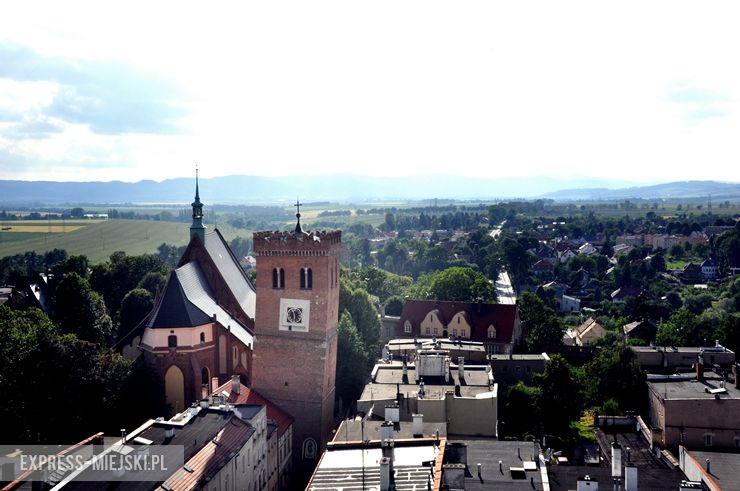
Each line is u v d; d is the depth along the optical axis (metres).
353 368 135.50
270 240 112.69
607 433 99.00
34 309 151.12
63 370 105.25
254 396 112.38
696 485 65.00
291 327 113.19
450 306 175.88
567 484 72.75
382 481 62.84
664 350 142.12
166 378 121.25
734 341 156.12
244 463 82.06
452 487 62.94
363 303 162.75
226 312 138.62
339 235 118.25
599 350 171.12
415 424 79.94
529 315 188.50
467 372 113.38
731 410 99.50
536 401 115.69
